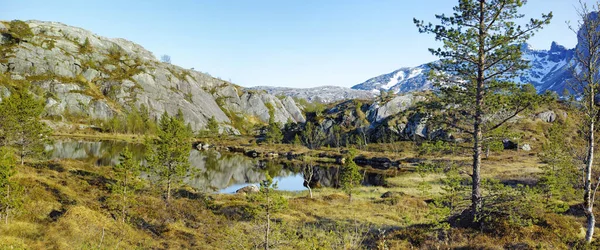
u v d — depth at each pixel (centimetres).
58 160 4175
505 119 1767
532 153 7419
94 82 16200
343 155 9431
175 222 2208
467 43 1736
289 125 16375
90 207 2141
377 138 12525
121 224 1881
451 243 1644
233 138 15412
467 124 1888
